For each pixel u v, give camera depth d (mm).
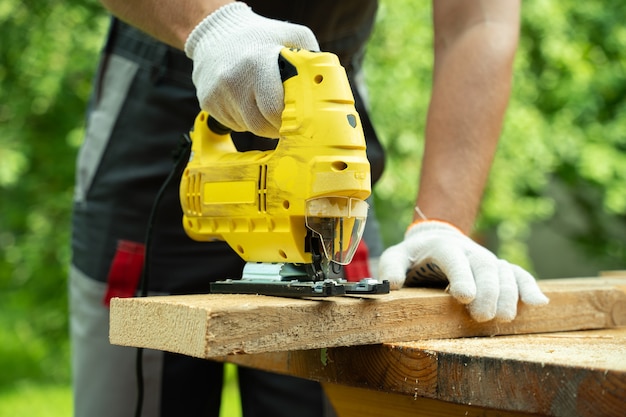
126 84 2924
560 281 2914
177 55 2857
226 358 2312
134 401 2842
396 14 7660
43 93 7516
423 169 2586
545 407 1579
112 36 2992
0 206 8227
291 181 1879
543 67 8906
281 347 1734
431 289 2293
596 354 1701
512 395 1629
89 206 2973
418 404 1902
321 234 1906
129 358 2824
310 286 1851
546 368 1577
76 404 2924
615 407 1484
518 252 8516
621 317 2510
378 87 7566
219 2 2070
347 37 2994
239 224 2057
